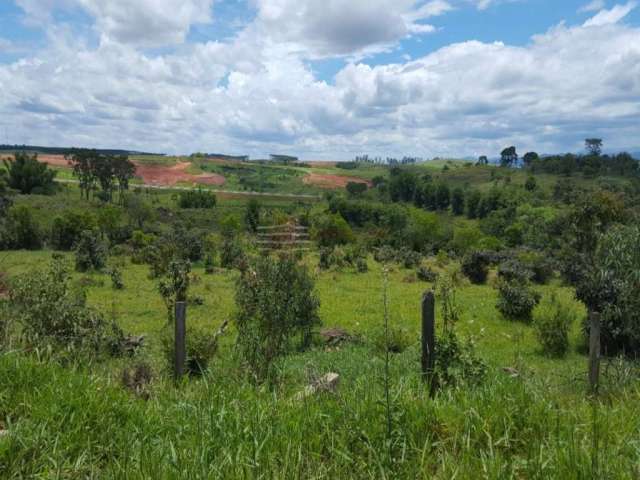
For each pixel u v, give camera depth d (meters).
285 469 2.87
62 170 148.00
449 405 3.80
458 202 118.50
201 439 3.16
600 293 13.90
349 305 23.31
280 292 7.59
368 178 194.38
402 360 9.84
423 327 4.98
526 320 19.62
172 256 31.45
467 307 21.83
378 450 3.07
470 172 171.62
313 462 3.09
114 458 3.07
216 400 3.92
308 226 54.12
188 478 2.75
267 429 3.36
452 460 3.01
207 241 44.91
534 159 167.75
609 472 2.70
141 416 3.78
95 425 3.50
